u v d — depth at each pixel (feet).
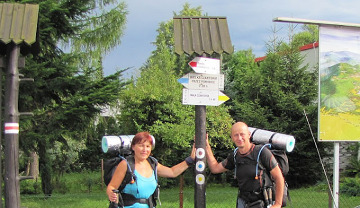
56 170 57.11
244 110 49.83
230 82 63.00
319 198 37.83
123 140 14.85
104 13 46.65
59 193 46.32
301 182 51.06
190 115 48.29
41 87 35.29
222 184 54.95
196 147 16.49
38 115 35.42
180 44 16.65
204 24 17.46
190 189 51.62
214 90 16.63
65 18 35.37
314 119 48.24
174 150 52.11
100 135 69.41
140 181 13.56
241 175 14.83
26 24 17.89
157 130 45.06
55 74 36.04
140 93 47.14
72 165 66.33
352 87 24.00
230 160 15.66
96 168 68.18
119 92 36.96
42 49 34.58
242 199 14.93
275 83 49.80
